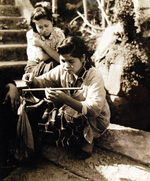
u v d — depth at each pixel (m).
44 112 1.86
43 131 1.87
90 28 4.72
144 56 3.20
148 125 3.62
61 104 1.83
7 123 2.06
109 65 3.40
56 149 2.09
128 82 3.26
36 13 2.29
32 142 1.79
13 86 1.97
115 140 2.21
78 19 5.13
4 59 3.63
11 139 2.09
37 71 2.41
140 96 3.34
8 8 4.46
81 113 1.75
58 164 1.89
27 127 1.79
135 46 3.23
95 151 2.06
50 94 1.63
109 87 3.43
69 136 1.85
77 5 5.37
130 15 3.14
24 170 1.83
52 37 2.47
